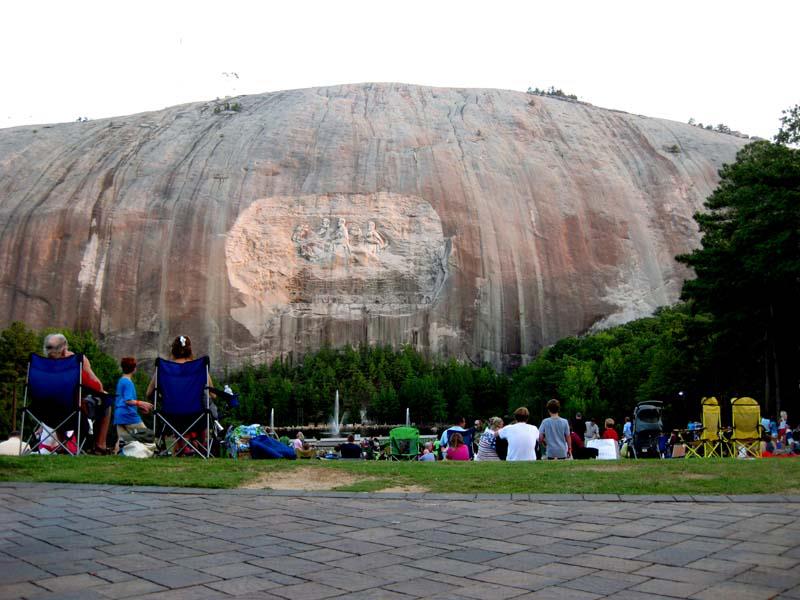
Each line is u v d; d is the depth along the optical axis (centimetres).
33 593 458
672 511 735
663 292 8312
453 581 493
